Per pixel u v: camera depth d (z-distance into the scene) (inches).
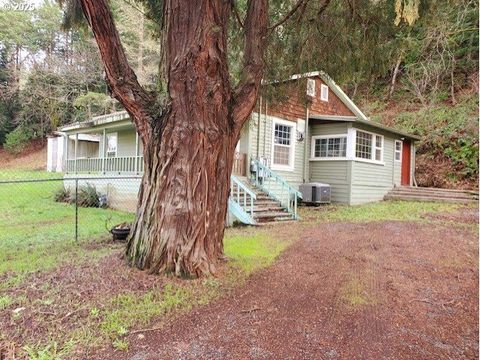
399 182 601.3
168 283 139.6
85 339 99.0
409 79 741.9
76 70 968.3
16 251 212.5
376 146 536.4
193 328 107.3
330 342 101.4
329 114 542.6
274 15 199.6
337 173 484.4
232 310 121.0
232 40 204.7
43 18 1066.1
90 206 484.1
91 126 519.8
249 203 367.6
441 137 650.8
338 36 193.2
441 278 164.4
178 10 145.2
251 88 161.9
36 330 103.8
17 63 1057.5
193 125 146.6
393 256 202.8
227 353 93.6
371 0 178.4
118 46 143.5
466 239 250.5
